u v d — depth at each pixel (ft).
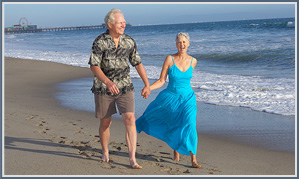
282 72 40.78
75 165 11.91
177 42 13.61
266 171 12.13
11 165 11.68
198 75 39.81
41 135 16.01
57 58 66.33
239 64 52.90
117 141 15.76
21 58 67.10
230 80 34.94
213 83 33.24
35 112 21.74
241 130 17.92
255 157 13.85
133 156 12.11
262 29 155.12
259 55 56.80
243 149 14.94
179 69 13.56
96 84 12.33
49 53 81.51
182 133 12.65
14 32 530.27
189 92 13.64
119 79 12.17
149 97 27.32
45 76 42.37
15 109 22.26
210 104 24.54
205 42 97.45
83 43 134.21
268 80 34.06
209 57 61.77
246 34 127.13
